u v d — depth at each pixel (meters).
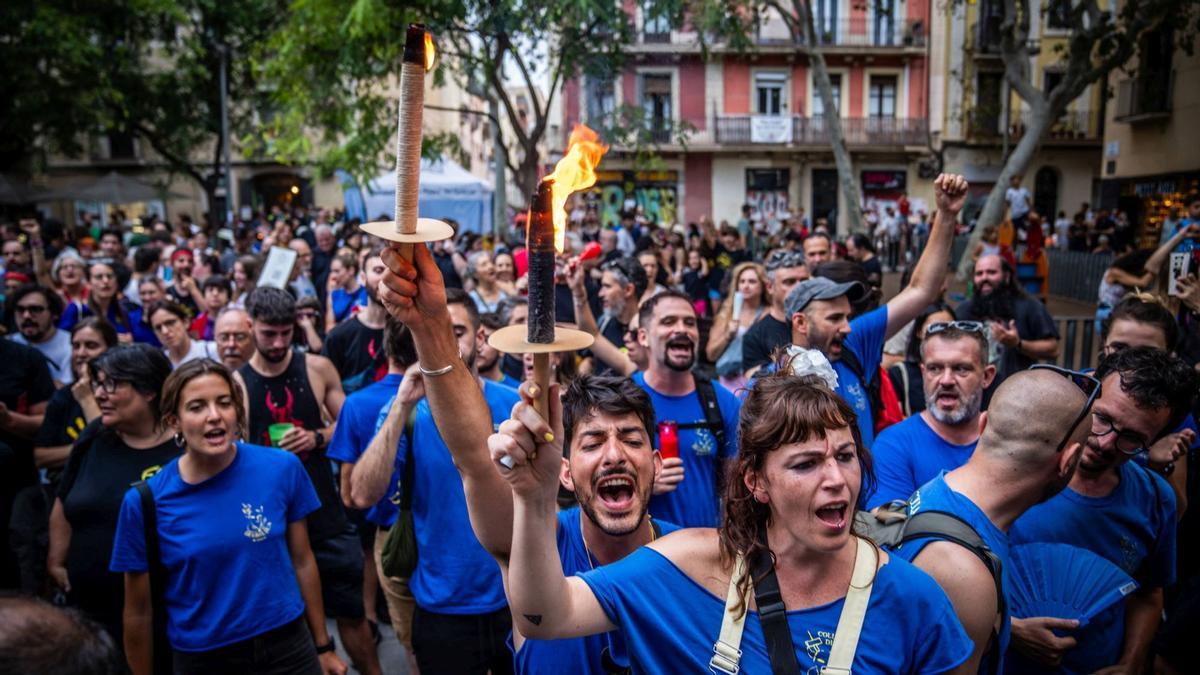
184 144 24.77
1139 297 3.43
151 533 2.89
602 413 2.23
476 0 9.97
